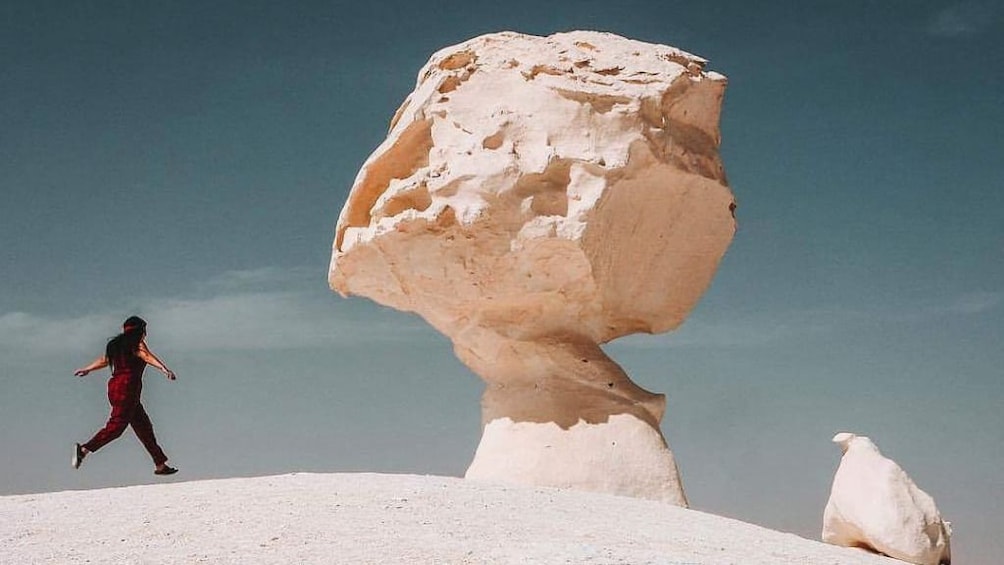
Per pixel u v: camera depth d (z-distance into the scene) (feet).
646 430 40.57
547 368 41.45
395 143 40.40
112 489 34.40
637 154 38.55
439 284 40.42
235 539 26.81
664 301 43.68
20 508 30.96
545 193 38.06
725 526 33.47
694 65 41.42
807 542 33.42
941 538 35.94
